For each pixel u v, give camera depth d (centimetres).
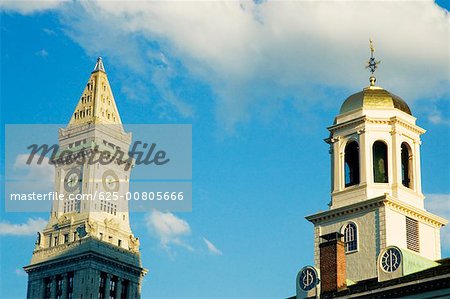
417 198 11831
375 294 9600
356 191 11731
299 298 10575
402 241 11369
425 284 9206
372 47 12575
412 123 12075
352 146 12119
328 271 10288
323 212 11806
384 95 12100
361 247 11394
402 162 12056
